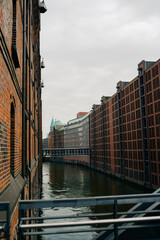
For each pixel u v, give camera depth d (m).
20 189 5.66
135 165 52.47
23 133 7.83
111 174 71.00
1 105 3.76
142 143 47.66
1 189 3.68
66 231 2.39
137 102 51.19
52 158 163.62
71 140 138.88
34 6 17.97
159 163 40.81
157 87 41.41
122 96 61.88
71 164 129.50
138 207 2.90
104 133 81.06
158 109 41.12
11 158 5.79
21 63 7.80
